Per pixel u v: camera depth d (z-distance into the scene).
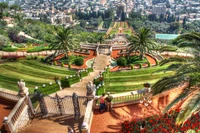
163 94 22.06
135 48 44.03
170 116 17.69
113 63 46.06
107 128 17.42
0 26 84.94
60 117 18.72
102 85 25.27
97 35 130.00
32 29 92.69
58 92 27.44
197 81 15.89
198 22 195.38
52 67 43.03
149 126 16.78
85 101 20.64
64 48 47.41
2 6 105.25
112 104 20.23
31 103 19.22
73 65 45.50
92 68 40.94
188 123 16.61
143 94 21.59
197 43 16.48
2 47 58.34
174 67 17.53
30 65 43.09
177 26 178.38
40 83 32.31
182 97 15.38
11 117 16.39
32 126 17.77
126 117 18.81
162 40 130.12
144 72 36.44
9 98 21.64
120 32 154.00
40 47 59.06
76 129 16.98
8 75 35.97
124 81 31.27
